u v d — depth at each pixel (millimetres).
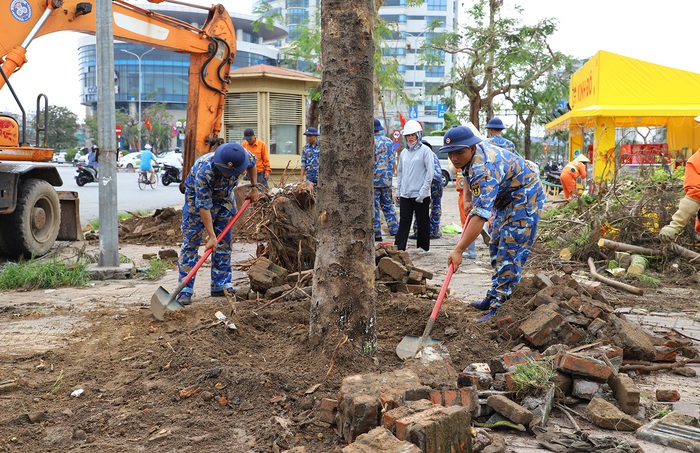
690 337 5535
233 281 7988
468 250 10094
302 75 17484
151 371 4457
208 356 4559
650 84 17328
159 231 12570
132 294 7406
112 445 3457
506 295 5887
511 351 4793
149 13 11445
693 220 8883
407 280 6871
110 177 8656
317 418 3668
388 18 84938
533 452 3367
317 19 22453
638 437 3541
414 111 30484
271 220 7594
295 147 17625
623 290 7652
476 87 28031
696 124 17562
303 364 4359
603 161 16391
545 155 48125
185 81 95375
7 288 7820
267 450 3363
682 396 4195
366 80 4344
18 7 9664
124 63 93688
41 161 10781
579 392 4023
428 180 9609
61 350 5086
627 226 9305
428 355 4242
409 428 3047
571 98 22031
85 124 86062
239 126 17094
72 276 8133
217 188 6531
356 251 4430
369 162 4422
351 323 4438
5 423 3713
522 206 5785
